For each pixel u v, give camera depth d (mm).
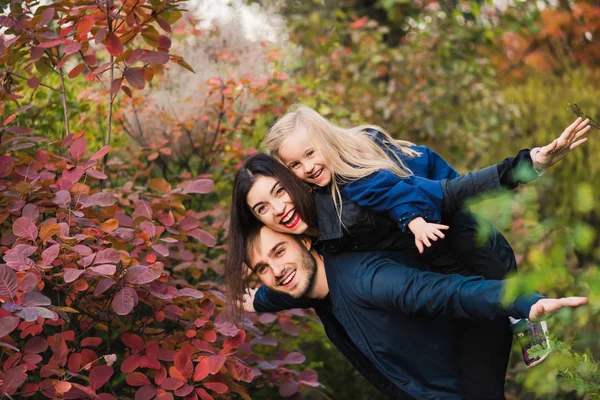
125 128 4195
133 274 2443
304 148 2816
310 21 6602
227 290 2881
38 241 2527
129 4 2795
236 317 2867
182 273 3598
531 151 2510
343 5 8484
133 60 2777
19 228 2430
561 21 9195
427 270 2834
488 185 2572
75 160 2945
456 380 2754
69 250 2541
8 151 2795
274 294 3102
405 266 2623
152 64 2922
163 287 2646
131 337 2613
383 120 6078
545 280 1554
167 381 2498
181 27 4488
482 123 6414
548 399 2502
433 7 8414
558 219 1758
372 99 6020
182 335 2842
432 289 2414
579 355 2070
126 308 2363
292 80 5379
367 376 3025
